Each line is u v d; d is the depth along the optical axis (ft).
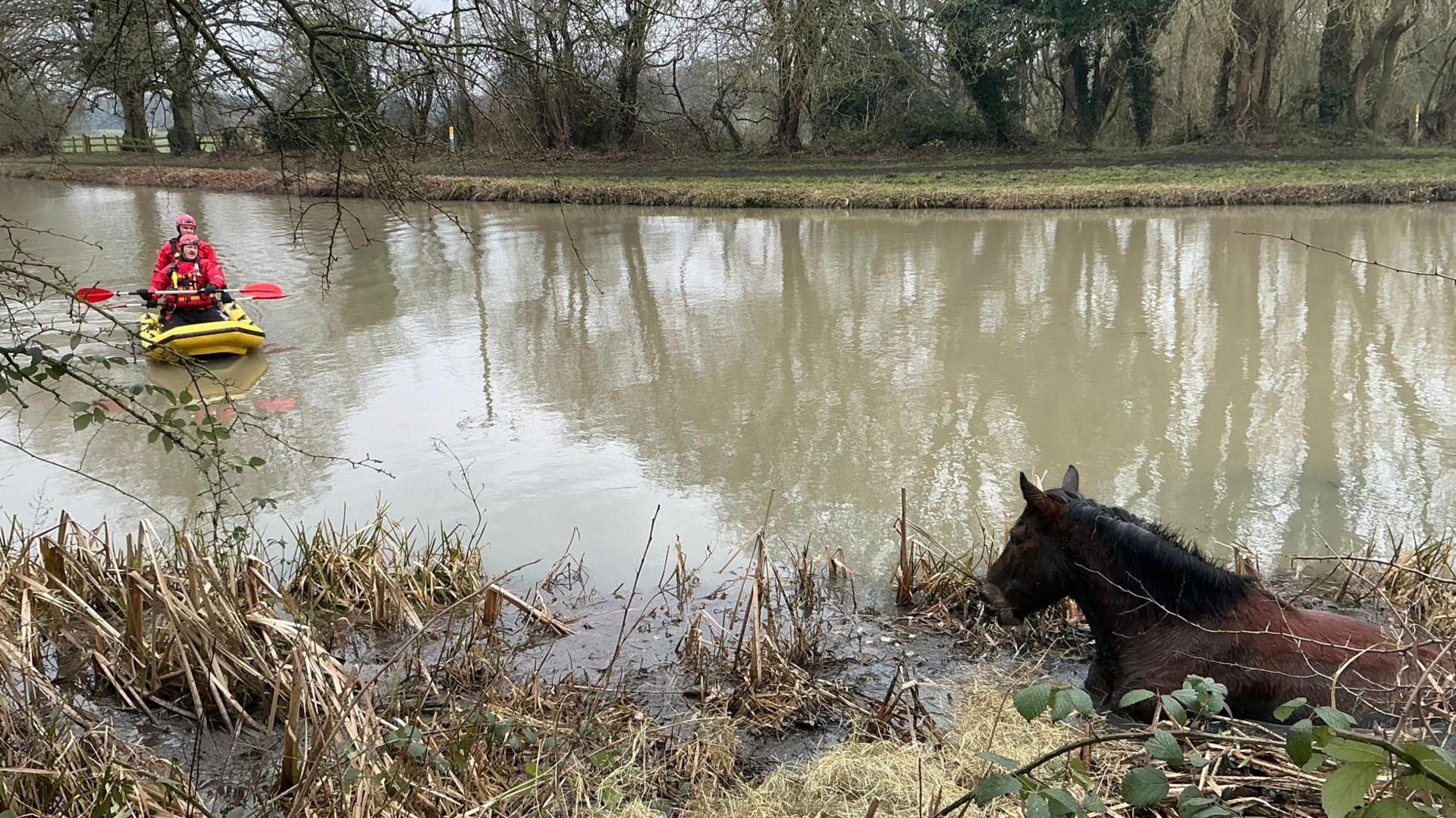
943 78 143.02
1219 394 32.22
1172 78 137.28
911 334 41.93
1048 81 144.66
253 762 12.92
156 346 12.54
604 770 12.24
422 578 19.13
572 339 42.70
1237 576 12.92
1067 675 15.28
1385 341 38.06
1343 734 6.67
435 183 100.89
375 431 30.50
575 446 28.94
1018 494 24.57
